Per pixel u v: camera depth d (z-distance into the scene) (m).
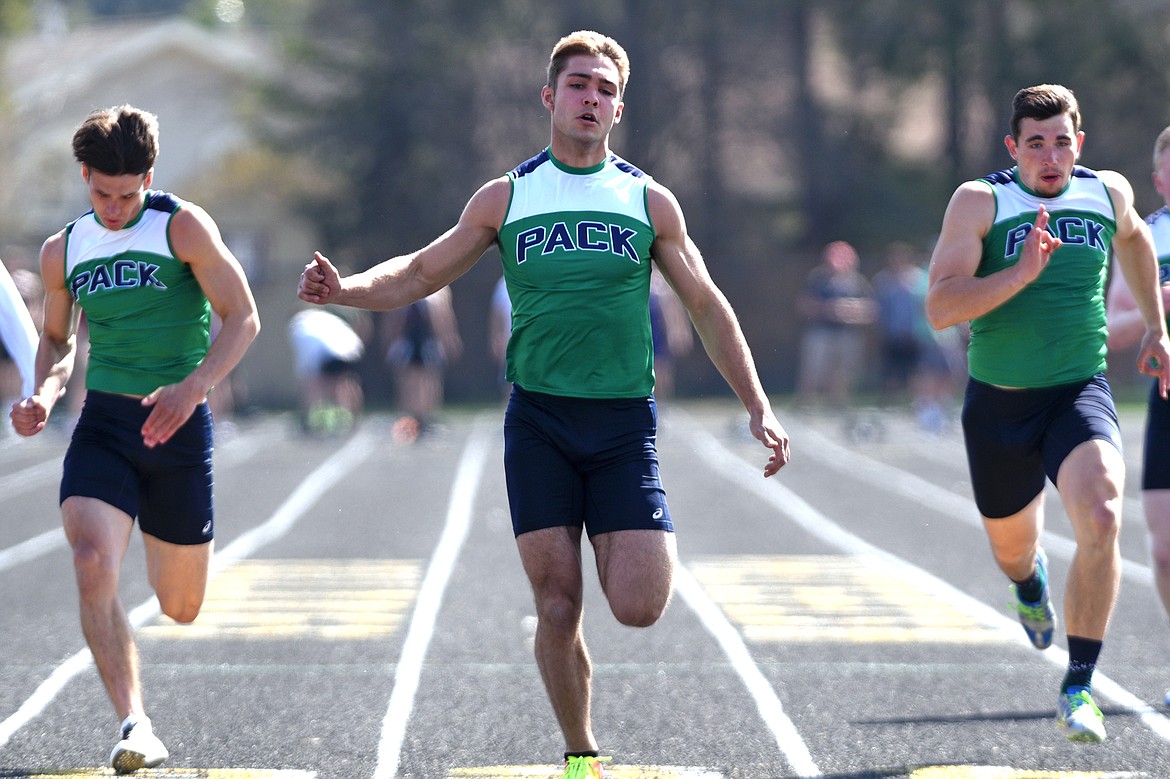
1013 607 23.27
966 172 126.25
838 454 64.06
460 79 122.44
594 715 21.16
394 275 17.20
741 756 18.94
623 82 17.36
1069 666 18.42
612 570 16.39
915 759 18.72
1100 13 118.94
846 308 82.25
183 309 18.73
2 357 74.38
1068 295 19.59
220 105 147.75
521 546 16.72
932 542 39.44
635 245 17.06
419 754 19.05
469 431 77.00
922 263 106.81
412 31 120.31
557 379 17.08
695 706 21.67
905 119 133.50
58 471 59.28
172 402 17.50
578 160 17.27
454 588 32.06
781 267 117.50
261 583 32.78
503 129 124.25
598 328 16.97
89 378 18.81
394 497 49.62
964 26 121.38
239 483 53.97
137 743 17.56
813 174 125.69
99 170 17.84
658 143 124.00
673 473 56.62
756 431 17.03
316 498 49.44
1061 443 19.17
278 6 141.88
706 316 17.47
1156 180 22.41
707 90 123.81
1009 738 19.72
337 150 121.69
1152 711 21.11
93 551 17.89
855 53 123.31
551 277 16.97
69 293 19.02
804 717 20.98
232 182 122.50
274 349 110.81
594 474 17.02
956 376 86.25
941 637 26.62
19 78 154.88
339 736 19.95
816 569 34.78
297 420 85.88
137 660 18.36
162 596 19.55
